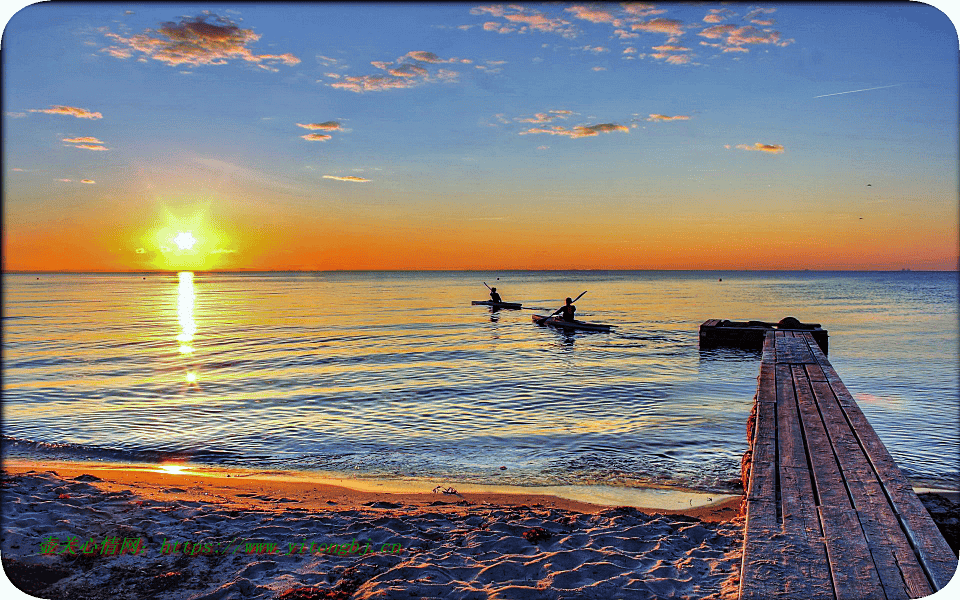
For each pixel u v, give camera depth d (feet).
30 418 41.98
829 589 11.16
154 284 464.65
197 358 71.97
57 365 66.69
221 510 21.76
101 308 174.40
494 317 135.64
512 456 32.96
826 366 35.22
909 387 53.83
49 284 440.45
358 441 36.09
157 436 37.32
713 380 56.75
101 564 16.67
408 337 95.04
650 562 16.67
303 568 16.69
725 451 33.86
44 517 19.67
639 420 41.11
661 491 27.35
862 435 20.52
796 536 13.26
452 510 23.32
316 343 87.40
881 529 13.52
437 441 36.04
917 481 28.99
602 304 184.85
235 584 15.43
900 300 213.66
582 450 34.09
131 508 21.30
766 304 186.60
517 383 55.06
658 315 140.77
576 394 50.14
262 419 41.63
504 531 19.62
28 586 15.26
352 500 25.27
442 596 14.60
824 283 456.45
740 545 18.12
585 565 16.16
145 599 14.82
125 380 57.21
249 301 213.87
